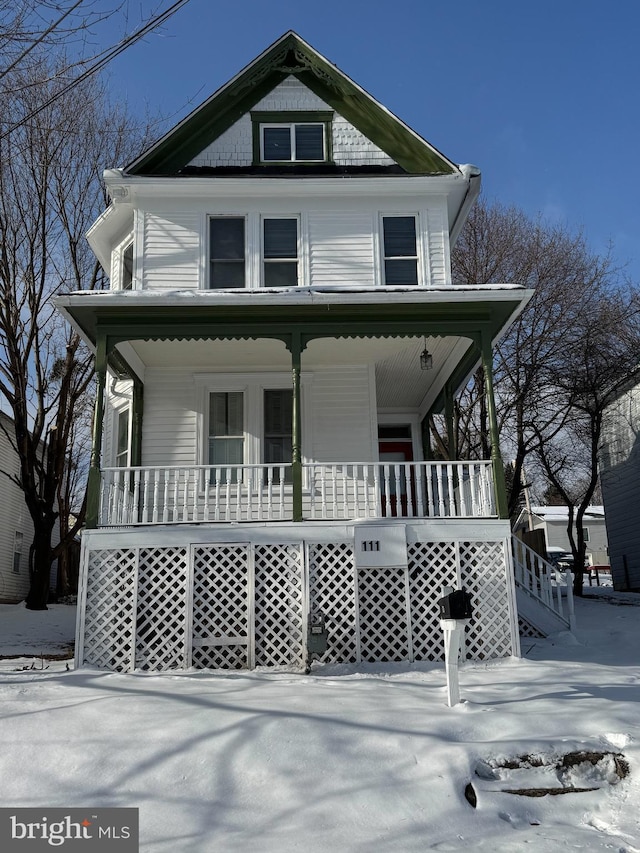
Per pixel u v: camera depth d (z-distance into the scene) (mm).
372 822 4293
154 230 11344
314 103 12320
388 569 9266
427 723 5633
